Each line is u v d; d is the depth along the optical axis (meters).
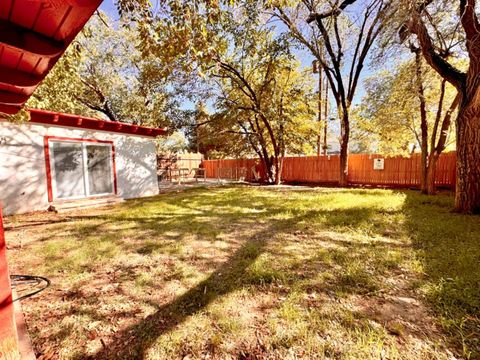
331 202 6.28
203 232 4.02
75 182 6.80
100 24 10.66
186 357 1.47
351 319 1.74
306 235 3.72
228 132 12.56
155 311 1.93
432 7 4.95
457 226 3.81
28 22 1.14
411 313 1.80
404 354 1.43
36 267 2.78
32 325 1.78
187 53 2.92
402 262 2.64
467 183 4.78
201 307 1.96
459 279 2.17
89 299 2.12
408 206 5.57
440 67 5.07
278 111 11.72
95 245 3.46
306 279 2.36
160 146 20.72
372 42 8.79
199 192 9.41
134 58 12.70
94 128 7.17
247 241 3.55
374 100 8.64
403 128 8.27
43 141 6.16
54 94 6.15
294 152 13.80
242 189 10.21
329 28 8.45
